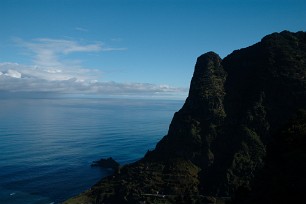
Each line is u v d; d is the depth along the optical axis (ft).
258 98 517.55
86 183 558.15
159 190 437.58
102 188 467.52
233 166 449.48
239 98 550.77
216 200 407.85
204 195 424.05
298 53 570.46
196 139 509.76
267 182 245.04
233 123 520.01
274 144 285.64
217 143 504.43
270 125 495.00
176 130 539.70
